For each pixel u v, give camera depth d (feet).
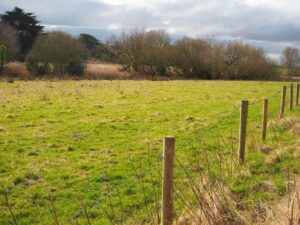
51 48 190.70
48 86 118.21
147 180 31.19
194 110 72.02
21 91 98.63
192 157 37.35
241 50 229.25
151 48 231.71
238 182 28.71
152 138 47.65
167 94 100.63
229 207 21.65
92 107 72.18
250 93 112.88
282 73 263.70
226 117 60.75
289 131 47.62
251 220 21.06
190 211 21.21
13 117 59.88
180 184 27.78
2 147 41.75
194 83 159.74
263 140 43.73
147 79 188.85
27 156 38.99
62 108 70.33
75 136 47.93
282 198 24.06
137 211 25.18
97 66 234.79
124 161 37.24
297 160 34.45
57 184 31.19
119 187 29.96
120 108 72.18
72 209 26.37
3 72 175.83
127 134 49.98
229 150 38.40
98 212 25.68
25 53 246.88
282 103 58.65
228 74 232.32
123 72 215.72
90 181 31.99
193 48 227.81
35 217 25.38
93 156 39.24
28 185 31.07
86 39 330.54
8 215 25.59
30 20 272.72
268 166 33.45
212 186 23.50
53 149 41.73
